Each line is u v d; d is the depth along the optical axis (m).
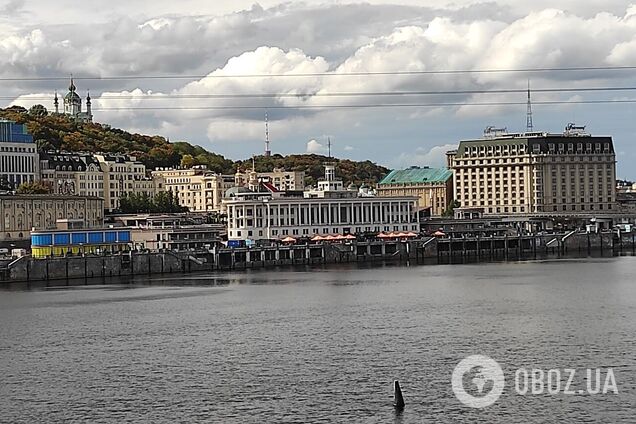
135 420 160.38
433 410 163.12
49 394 176.75
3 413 165.38
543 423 156.50
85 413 164.62
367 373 188.00
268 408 164.88
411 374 186.75
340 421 157.62
